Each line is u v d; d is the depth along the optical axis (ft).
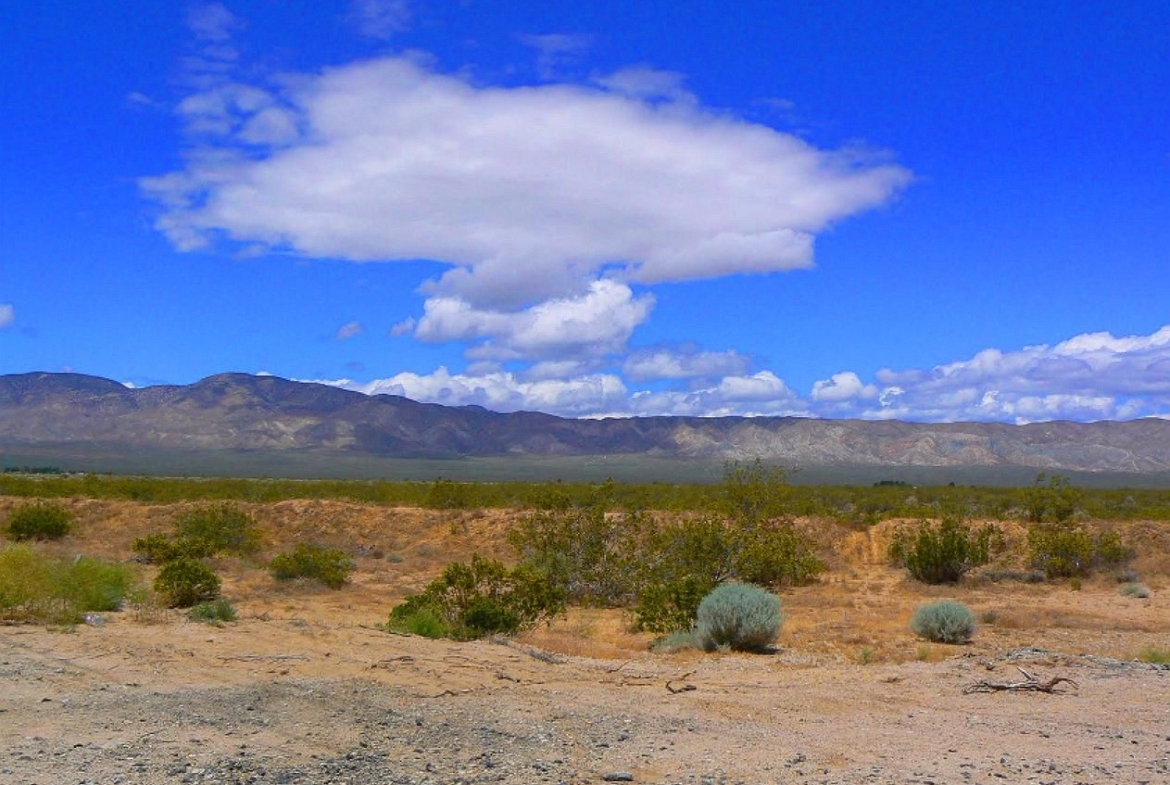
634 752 33.22
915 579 116.57
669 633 67.67
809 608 91.76
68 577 67.10
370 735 34.35
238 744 32.40
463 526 163.43
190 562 80.94
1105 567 123.34
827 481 515.09
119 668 45.37
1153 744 36.58
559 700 42.42
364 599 93.71
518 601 69.77
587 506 114.42
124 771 28.53
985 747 35.70
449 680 45.88
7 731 33.09
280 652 51.01
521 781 29.04
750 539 106.11
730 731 37.40
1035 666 56.39
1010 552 131.75
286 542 158.81
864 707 43.86
